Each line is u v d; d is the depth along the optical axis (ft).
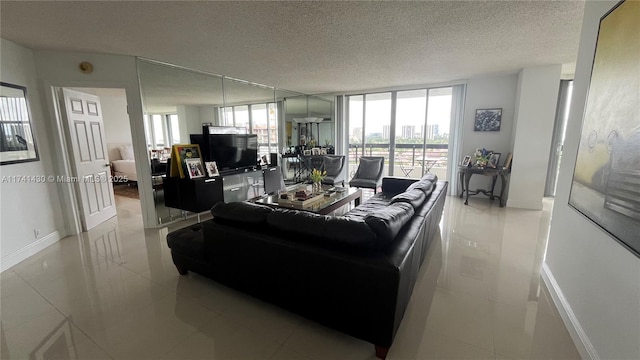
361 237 5.01
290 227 5.73
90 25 8.06
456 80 17.03
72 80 10.57
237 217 6.46
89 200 12.28
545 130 14.07
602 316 4.66
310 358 5.08
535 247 9.95
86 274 8.18
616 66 4.57
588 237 5.37
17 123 9.26
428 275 7.99
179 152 12.19
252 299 6.88
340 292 5.18
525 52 11.28
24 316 6.28
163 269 8.46
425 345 5.36
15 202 9.09
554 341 5.47
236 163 15.07
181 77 13.15
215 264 6.95
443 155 19.83
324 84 18.19
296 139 21.93
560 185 7.14
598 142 5.07
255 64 12.78
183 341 5.51
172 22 8.00
